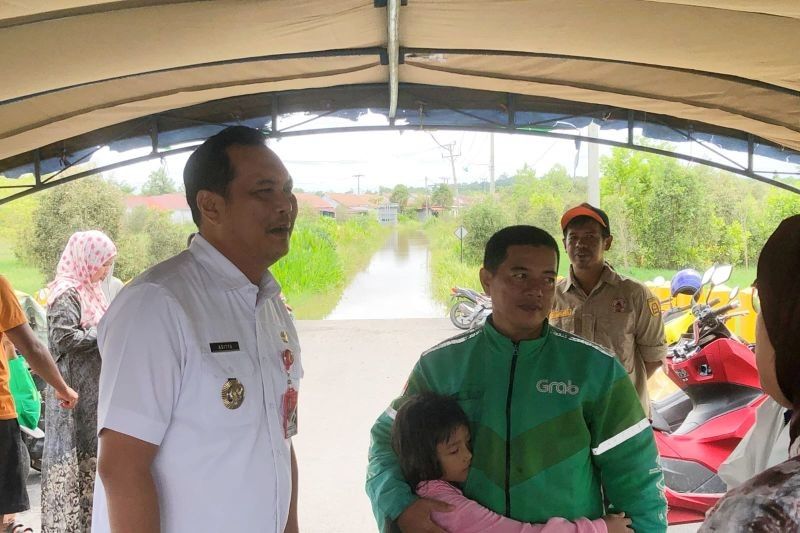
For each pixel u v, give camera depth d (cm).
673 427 457
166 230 1766
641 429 198
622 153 1806
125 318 162
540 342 199
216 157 175
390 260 2323
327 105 604
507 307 197
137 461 157
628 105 568
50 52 354
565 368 197
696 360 415
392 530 202
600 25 388
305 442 615
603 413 195
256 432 172
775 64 414
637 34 396
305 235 2011
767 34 369
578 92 552
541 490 193
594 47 429
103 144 584
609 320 362
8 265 1622
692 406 456
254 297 180
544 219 2095
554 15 383
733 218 1741
